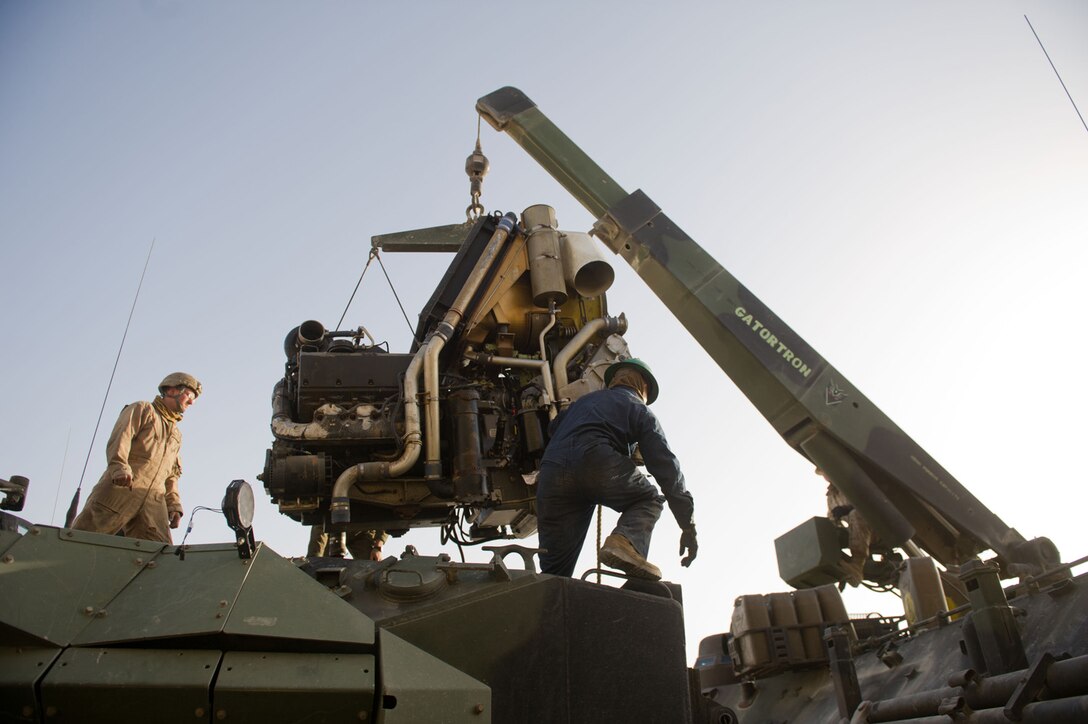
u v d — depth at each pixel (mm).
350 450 8156
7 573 3822
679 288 9672
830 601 9508
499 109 11289
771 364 9148
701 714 5484
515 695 4375
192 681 3674
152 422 6879
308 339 8789
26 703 3562
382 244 10430
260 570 4180
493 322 8867
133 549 4223
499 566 4684
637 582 5449
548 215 9141
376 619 4312
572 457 5855
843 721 6898
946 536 9016
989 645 6102
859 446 8844
